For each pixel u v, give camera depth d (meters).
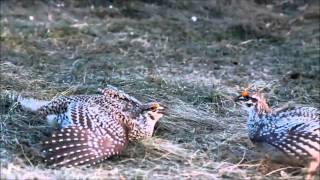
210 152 10.48
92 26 17.62
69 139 9.55
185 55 15.76
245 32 17.92
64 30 17.05
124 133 10.04
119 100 10.89
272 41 17.56
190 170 9.82
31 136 10.58
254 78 14.39
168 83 13.41
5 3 18.97
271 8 20.22
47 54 15.30
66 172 9.30
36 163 9.70
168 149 10.38
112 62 14.85
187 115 11.70
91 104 10.49
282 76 14.54
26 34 16.53
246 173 9.85
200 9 19.50
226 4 19.78
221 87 13.40
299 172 9.85
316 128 9.47
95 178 9.19
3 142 10.31
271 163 10.09
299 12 19.95
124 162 9.98
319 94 13.55
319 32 18.30
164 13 19.14
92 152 9.55
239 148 10.65
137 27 17.89
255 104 10.23
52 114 10.91
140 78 13.66
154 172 9.71
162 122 11.27
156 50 16.06
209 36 17.61
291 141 9.44
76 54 15.47
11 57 14.88
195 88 13.21
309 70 15.05
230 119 11.85
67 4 19.45
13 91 12.32
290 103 12.90
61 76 13.70
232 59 15.72
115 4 19.66
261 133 9.93
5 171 9.25
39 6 18.94
